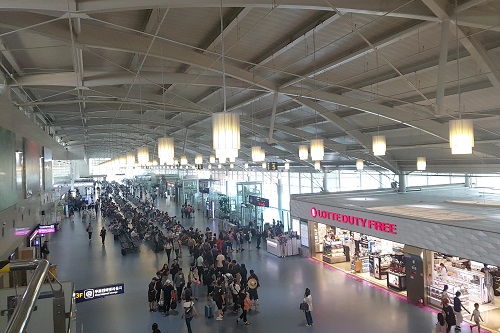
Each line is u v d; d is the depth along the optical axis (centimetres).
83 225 3456
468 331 1223
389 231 1428
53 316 368
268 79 1514
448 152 1914
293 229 2619
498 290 1465
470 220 1238
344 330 1240
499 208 1517
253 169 4006
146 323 1311
